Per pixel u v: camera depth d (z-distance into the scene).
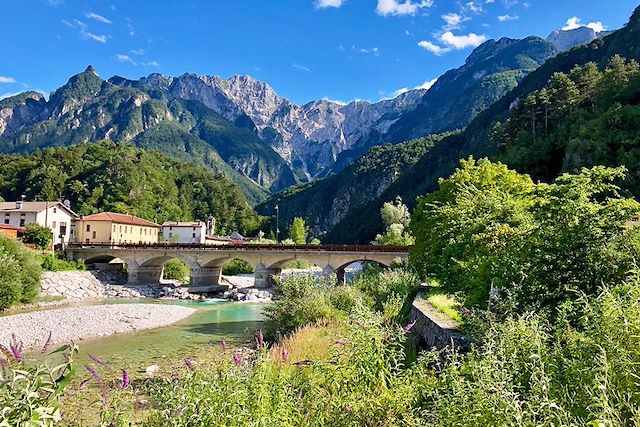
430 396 6.04
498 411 4.46
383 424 5.70
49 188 133.00
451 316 15.67
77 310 37.09
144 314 37.34
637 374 4.50
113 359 20.92
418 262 32.53
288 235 165.38
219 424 5.45
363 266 67.81
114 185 138.75
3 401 3.33
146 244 67.19
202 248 65.56
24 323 30.25
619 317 5.16
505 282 10.60
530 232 10.68
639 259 8.67
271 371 7.43
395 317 20.48
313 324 20.98
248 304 51.06
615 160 61.38
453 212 23.19
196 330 31.19
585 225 9.39
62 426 6.11
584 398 4.59
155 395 7.26
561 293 9.05
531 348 5.67
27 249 45.38
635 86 79.19
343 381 6.15
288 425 5.77
